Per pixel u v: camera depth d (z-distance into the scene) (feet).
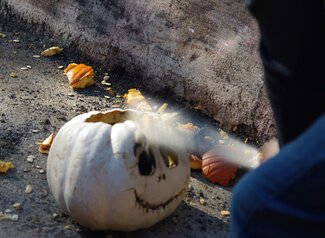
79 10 6.10
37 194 4.07
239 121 5.04
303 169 1.53
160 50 5.53
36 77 5.69
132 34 5.70
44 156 4.50
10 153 4.50
